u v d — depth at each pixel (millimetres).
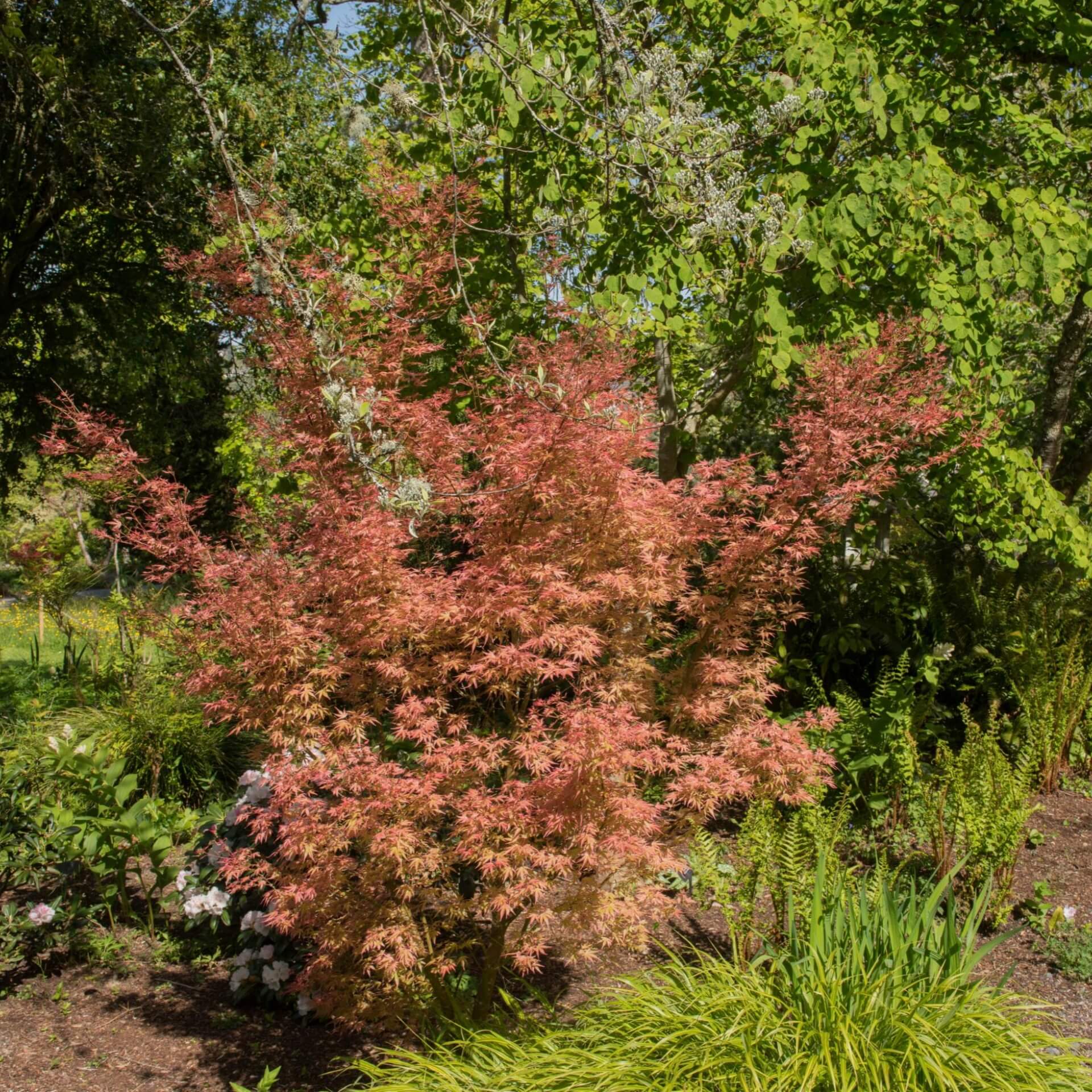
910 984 2916
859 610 6344
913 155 5473
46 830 4574
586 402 3021
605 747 2795
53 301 10211
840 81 5227
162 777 5863
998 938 3205
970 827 4387
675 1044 2691
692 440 6191
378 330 4375
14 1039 3686
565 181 5395
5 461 10336
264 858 4207
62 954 4359
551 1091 2568
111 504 3812
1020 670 6031
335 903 3279
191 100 7762
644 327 5227
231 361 9406
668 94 3623
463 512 3477
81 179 9312
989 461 5594
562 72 3891
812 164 5285
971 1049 2562
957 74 5934
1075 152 5988
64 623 8570
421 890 3428
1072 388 7875
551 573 3232
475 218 5371
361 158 5750
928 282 5277
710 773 3395
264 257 3758
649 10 4605
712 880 3887
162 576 3576
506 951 3459
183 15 7781
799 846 4027
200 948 4508
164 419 11148
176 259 4656
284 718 3213
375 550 3061
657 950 4277
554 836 3223
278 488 4918
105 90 8383
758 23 5562
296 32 4012
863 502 5664
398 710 3115
